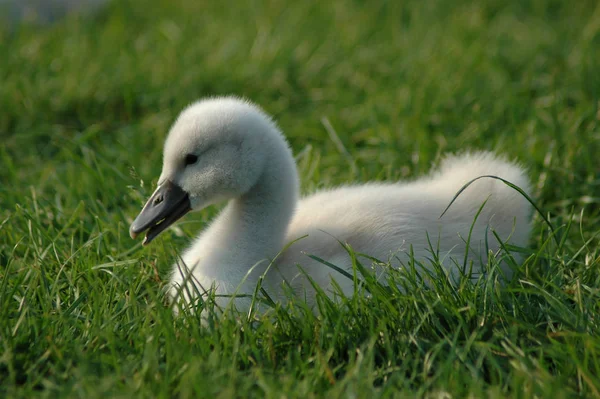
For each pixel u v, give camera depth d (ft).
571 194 40.70
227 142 31.60
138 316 29.07
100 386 24.36
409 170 43.57
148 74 57.21
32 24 67.72
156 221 31.65
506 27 66.54
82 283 32.07
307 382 25.05
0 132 52.03
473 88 53.11
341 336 27.89
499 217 33.78
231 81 56.70
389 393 24.71
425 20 68.08
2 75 57.26
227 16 69.92
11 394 25.13
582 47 58.29
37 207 38.29
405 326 28.32
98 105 54.65
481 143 45.93
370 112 50.47
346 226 32.35
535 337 28.04
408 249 31.65
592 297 29.84
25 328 28.14
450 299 29.04
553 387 24.25
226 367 26.16
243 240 32.35
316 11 69.97
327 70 58.95
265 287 31.14
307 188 41.04
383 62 59.31
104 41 63.67
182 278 31.63
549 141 44.55
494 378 25.86
